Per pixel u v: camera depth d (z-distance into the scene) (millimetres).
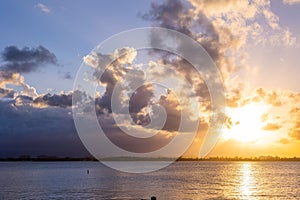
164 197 71625
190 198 70812
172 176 146000
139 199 67375
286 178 136500
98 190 82500
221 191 84000
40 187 90438
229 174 168750
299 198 73125
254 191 84938
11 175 151250
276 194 79188
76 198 68500
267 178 136500
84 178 127750
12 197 71062
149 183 104625
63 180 116500
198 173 179250
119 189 84812
